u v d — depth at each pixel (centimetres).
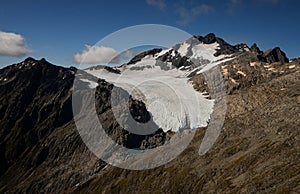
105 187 14950
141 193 11956
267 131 10788
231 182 8481
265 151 9138
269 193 6444
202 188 9412
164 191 10800
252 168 8538
